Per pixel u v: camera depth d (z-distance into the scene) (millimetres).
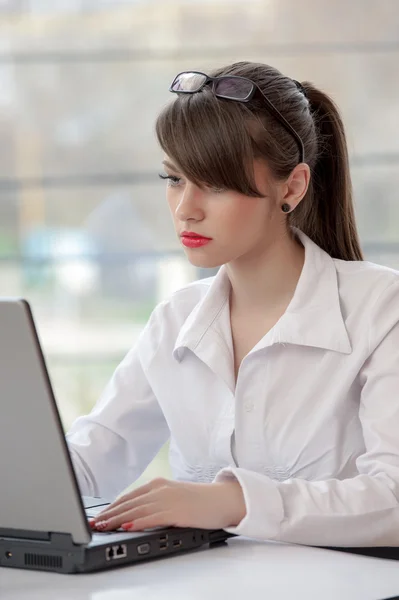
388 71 5441
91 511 1697
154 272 5684
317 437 1862
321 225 2100
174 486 1559
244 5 5508
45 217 5680
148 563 1473
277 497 1576
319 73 5469
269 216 1884
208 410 1957
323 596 1285
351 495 1619
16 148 5648
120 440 2104
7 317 1332
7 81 5633
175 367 2021
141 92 5645
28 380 1347
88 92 5648
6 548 1469
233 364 1949
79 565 1408
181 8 5562
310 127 1974
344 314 1899
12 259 5676
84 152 5668
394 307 1864
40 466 1385
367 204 5488
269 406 1887
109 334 5723
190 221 1800
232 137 1766
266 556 1505
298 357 1884
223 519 1550
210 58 5570
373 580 1363
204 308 1989
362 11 5422
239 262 1947
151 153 5676
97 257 5695
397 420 1750
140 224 5684
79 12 5602
